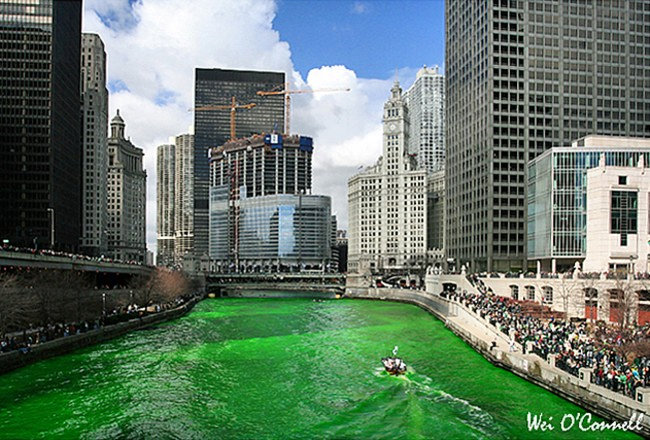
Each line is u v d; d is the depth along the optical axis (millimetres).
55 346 84312
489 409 56094
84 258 129375
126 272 154375
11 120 192000
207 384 69125
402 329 117000
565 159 133000
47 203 191750
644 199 114438
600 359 59750
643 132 180375
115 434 51594
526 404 57438
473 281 142625
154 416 56531
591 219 119188
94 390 66062
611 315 91312
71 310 102500
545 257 137750
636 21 182375
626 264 112938
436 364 77812
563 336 75625
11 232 189375
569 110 178125
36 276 105125
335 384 68312
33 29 193875
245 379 71625
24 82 192875
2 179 190375
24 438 50469
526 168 167625
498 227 172750
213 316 149250
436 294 161875
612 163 130125
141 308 137500
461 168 199375
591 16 181000
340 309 170750
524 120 176125
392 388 65000
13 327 90875
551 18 179625
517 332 78875
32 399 62094
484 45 180000
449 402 58656
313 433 51188
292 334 111562
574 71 179500
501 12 177375
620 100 180375
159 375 73875
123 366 79062
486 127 177125
